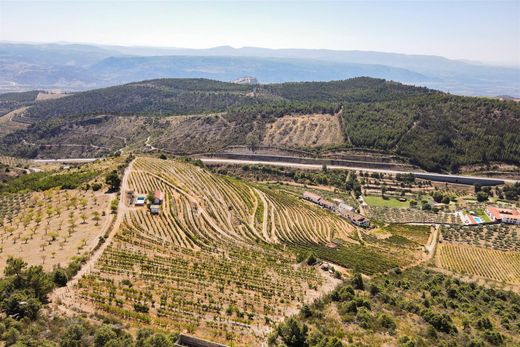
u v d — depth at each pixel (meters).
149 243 130.62
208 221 173.38
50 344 59.31
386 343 76.56
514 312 119.06
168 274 107.38
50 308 76.19
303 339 73.56
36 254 107.88
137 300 87.88
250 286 106.50
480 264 182.50
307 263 138.00
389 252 187.75
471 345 82.25
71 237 123.44
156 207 161.38
